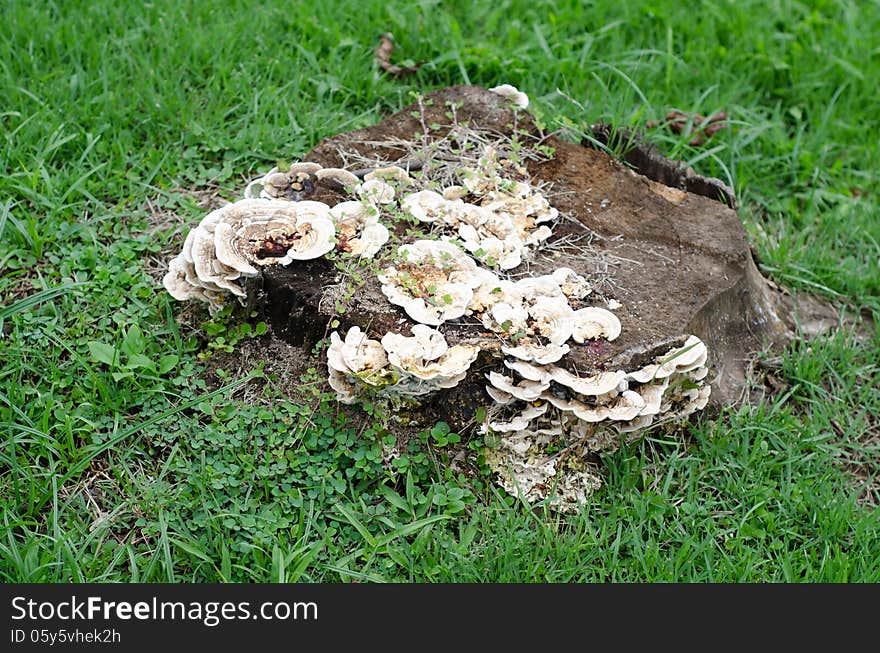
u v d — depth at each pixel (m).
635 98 1.89
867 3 2.15
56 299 1.46
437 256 1.37
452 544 1.31
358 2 1.96
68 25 1.81
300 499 1.32
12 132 1.62
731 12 2.07
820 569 1.32
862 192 1.83
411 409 1.35
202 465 1.33
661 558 1.32
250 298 1.39
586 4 2.07
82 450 1.33
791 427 1.46
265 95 1.76
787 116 1.95
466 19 2.00
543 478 1.35
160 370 1.39
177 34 1.83
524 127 1.60
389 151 1.56
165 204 1.59
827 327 1.62
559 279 1.39
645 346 1.34
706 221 1.51
